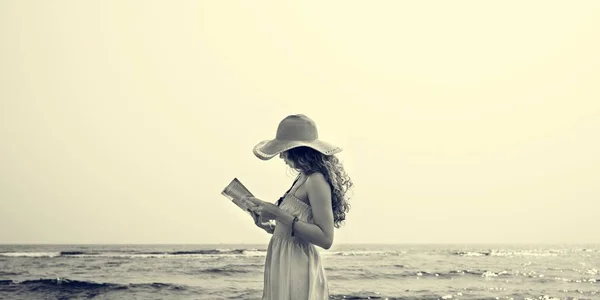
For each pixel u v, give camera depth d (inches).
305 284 119.1
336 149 121.0
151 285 987.9
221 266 1510.8
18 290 914.1
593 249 4904.0
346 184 125.7
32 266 1502.2
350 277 1264.8
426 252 3435.0
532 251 4072.3
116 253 2492.6
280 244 121.6
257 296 845.2
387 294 900.0
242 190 120.1
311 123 124.1
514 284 1108.5
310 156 120.6
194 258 1979.6
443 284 1099.9
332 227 117.7
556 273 1461.6
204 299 808.9
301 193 120.6
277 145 120.4
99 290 922.1
